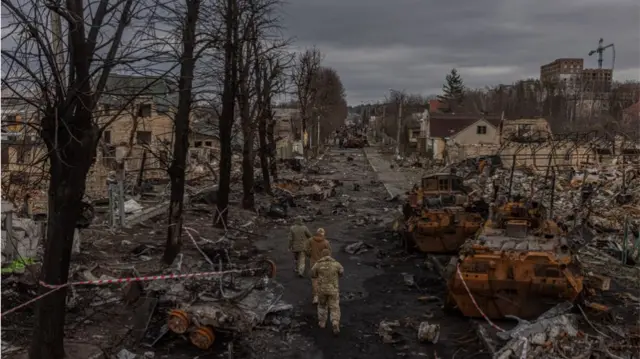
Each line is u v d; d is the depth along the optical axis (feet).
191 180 96.12
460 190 67.05
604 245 57.52
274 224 74.23
